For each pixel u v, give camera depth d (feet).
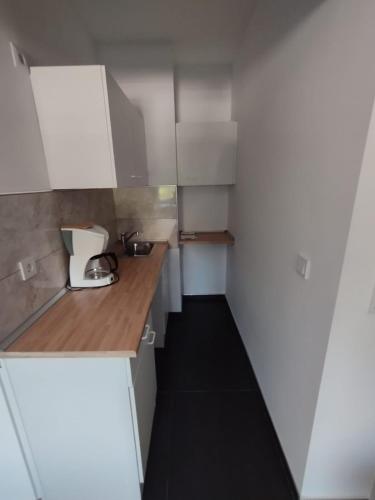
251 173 6.10
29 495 3.80
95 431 3.44
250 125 6.08
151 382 4.69
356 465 3.60
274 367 4.82
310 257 3.34
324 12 2.88
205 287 10.27
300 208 3.59
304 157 3.44
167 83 7.13
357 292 2.79
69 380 3.23
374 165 2.38
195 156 7.88
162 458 4.46
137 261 6.49
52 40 4.48
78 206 5.33
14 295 3.39
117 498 3.83
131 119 5.52
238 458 4.46
